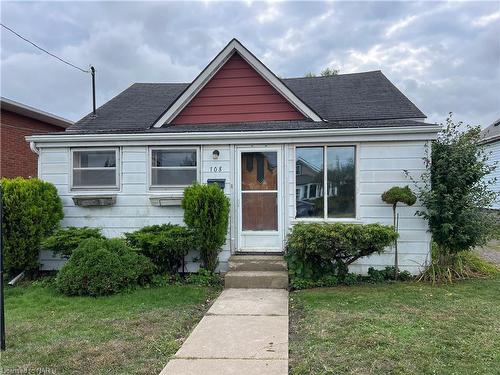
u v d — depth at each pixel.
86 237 6.74
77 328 4.32
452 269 6.86
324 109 8.88
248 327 4.33
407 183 6.91
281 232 7.28
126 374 3.17
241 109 8.52
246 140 7.30
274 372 3.17
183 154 7.59
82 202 7.56
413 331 4.02
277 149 7.31
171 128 8.09
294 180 7.26
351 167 7.12
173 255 6.80
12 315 4.82
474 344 3.66
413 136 6.82
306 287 6.22
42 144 7.69
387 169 6.97
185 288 6.24
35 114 13.96
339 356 3.43
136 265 6.19
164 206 7.54
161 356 3.55
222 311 4.96
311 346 3.70
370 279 6.74
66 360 3.45
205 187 6.82
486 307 4.90
